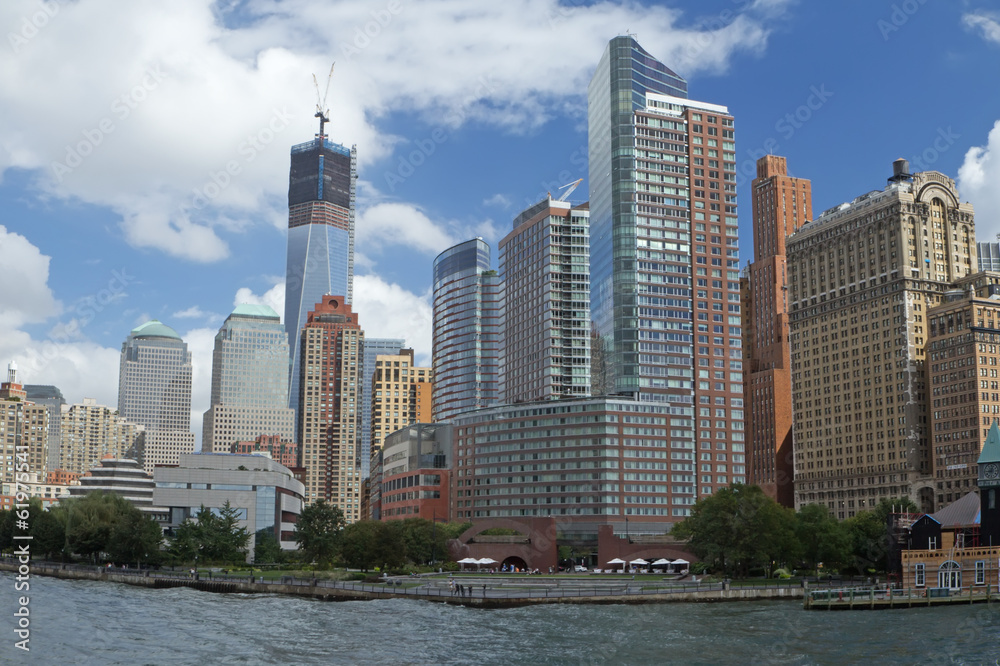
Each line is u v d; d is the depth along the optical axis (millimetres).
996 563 174875
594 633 128250
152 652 113625
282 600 176500
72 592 191000
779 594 177750
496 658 109375
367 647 117188
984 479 190250
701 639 122188
